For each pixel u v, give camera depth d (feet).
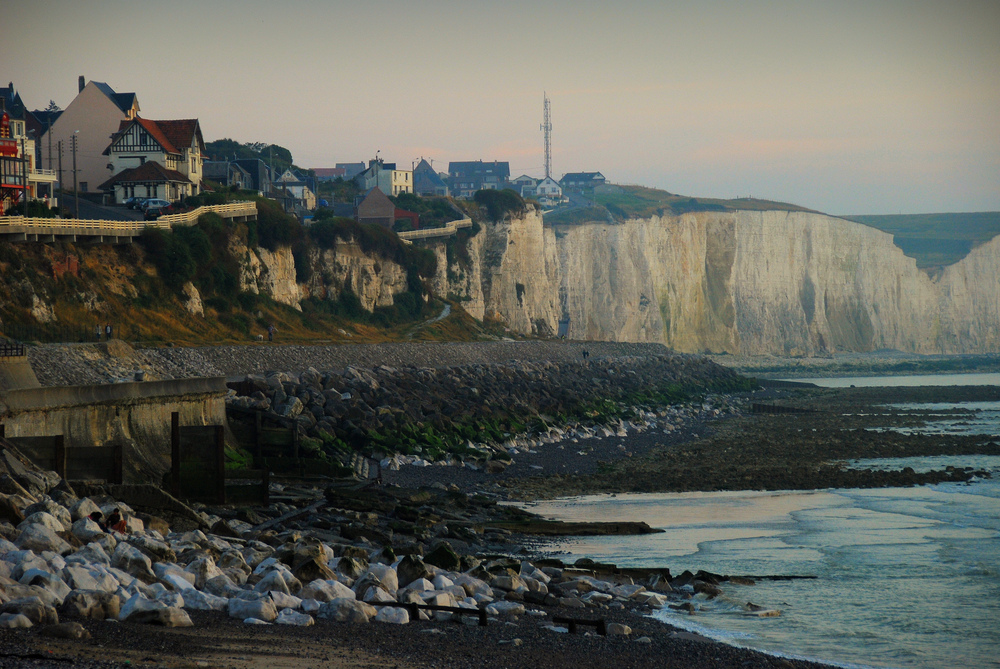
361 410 175.94
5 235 182.39
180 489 114.83
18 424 103.14
